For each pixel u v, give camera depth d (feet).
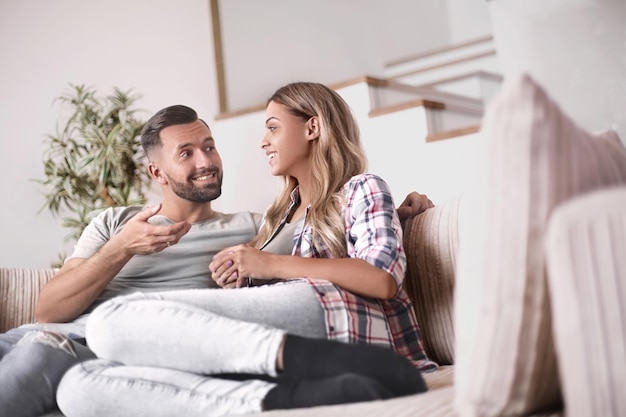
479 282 3.23
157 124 7.61
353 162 6.51
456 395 3.32
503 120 3.05
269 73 17.07
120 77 16.06
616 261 2.60
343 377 4.07
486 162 3.16
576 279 2.64
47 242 15.20
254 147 14.32
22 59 15.60
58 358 5.52
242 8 16.99
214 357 4.55
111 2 16.26
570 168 3.05
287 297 5.12
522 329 3.05
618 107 9.18
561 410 3.32
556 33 9.54
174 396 4.44
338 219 6.05
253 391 4.27
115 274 7.02
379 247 5.51
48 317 7.04
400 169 12.64
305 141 6.62
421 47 19.61
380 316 5.50
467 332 3.25
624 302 2.59
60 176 14.44
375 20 18.76
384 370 4.19
